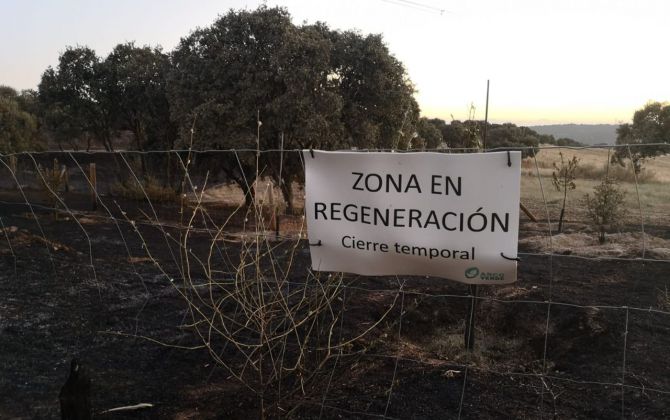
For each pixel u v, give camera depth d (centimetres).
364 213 348
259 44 1395
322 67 1358
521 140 1794
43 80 2025
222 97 1375
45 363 452
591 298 615
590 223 1252
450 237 335
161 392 400
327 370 424
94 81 1947
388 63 1469
